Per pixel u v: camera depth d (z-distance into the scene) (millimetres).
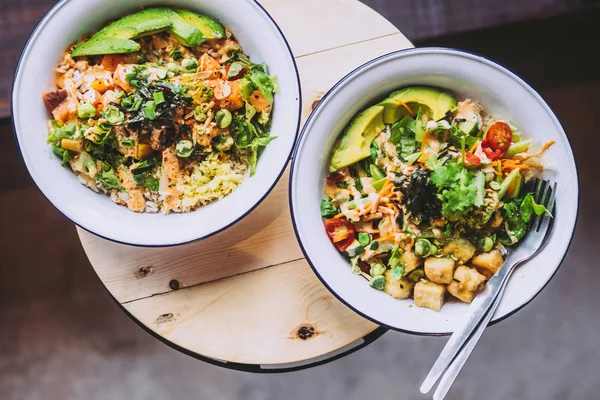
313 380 1061
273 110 669
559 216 649
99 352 1040
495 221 642
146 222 663
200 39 659
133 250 695
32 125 643
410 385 1061
